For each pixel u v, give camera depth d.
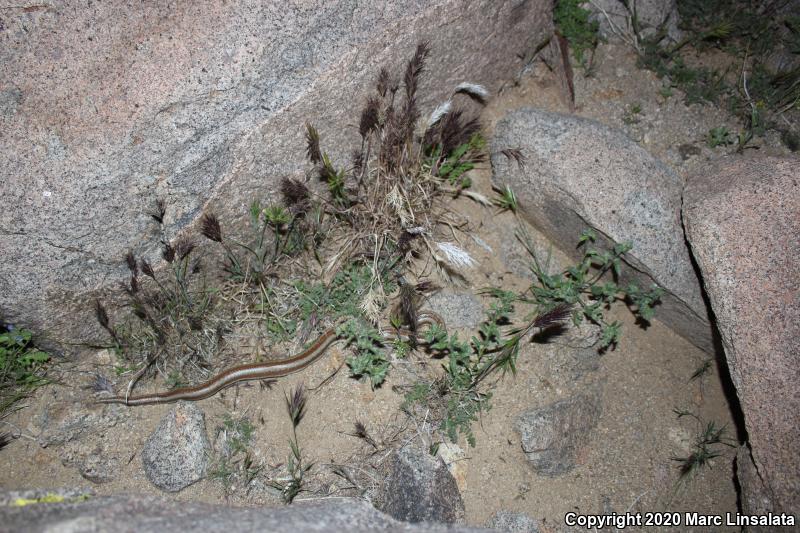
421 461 1.05
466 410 1.12
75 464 1.07
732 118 1.40
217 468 1.07
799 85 1.39
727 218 1.09
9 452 1.08
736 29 1.48
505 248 1.29
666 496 1.11
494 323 1.14
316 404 1.12
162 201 1.05
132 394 1.12
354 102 1.14
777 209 1.08
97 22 1.01
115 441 1.09
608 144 1.23
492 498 1.08
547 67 1.44
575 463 1.12
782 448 0.98
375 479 1.07
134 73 1.01
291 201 1.16
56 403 1.11
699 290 1.17
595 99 1.42
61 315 1.08
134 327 1.15
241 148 1.07
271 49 1.05
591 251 1.20
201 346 1.15
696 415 1.18
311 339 1.17
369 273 1.21
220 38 1.03
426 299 1.21
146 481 1.06
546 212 1.26
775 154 1.34
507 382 1.16
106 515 0.79
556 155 1.22
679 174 1.33
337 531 0.80
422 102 1.26
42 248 1.01
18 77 0.99
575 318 1.18
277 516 0.83
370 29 1.10
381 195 1.22
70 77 1.00
